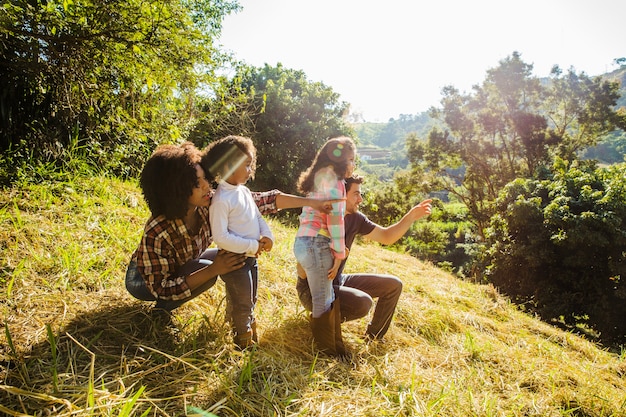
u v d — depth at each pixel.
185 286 2.26
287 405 2.06
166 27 4.62
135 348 2.26
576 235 12.06
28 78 4.64
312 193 2.74
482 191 28.91
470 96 29.05
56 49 4.73
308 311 3.06
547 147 27.34
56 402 1.75
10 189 3.86
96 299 2.63
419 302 4.36
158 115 5.85
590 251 12.45
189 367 2.19
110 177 5.28
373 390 2.35
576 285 12.59
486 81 28.72
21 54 4.57
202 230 2.45
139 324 2.45
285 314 3.16
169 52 4.77
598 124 27.44
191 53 4.93
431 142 29.11
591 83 27.11
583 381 3.22
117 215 4.09
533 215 13.69
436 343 3.43
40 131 4.75
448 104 28.83
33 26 4.44
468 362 3.18
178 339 2.43
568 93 27.42
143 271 2.27
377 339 3.16
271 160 14.61
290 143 15.03
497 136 29.59
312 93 15.55
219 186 2.30
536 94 28.22
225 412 1.94
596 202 12.76
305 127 14.76
